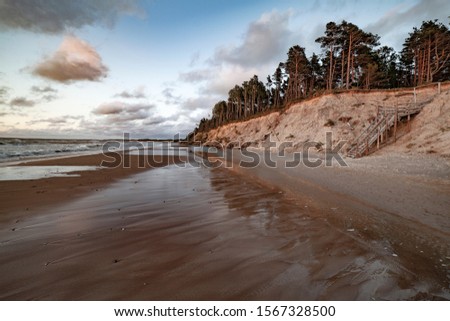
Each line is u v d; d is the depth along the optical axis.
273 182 10.92
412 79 48.19
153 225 5.45
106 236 4.80
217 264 3.67
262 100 70.50
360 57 36.31
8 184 9.45
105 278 3.29
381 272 3.41
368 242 4.44
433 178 9.38
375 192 8.04
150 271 3.47
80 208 6.70
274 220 5.79
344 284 3.13
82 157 22.20
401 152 16.75
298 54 43.03
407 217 5.68
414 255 3.92
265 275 3.35
